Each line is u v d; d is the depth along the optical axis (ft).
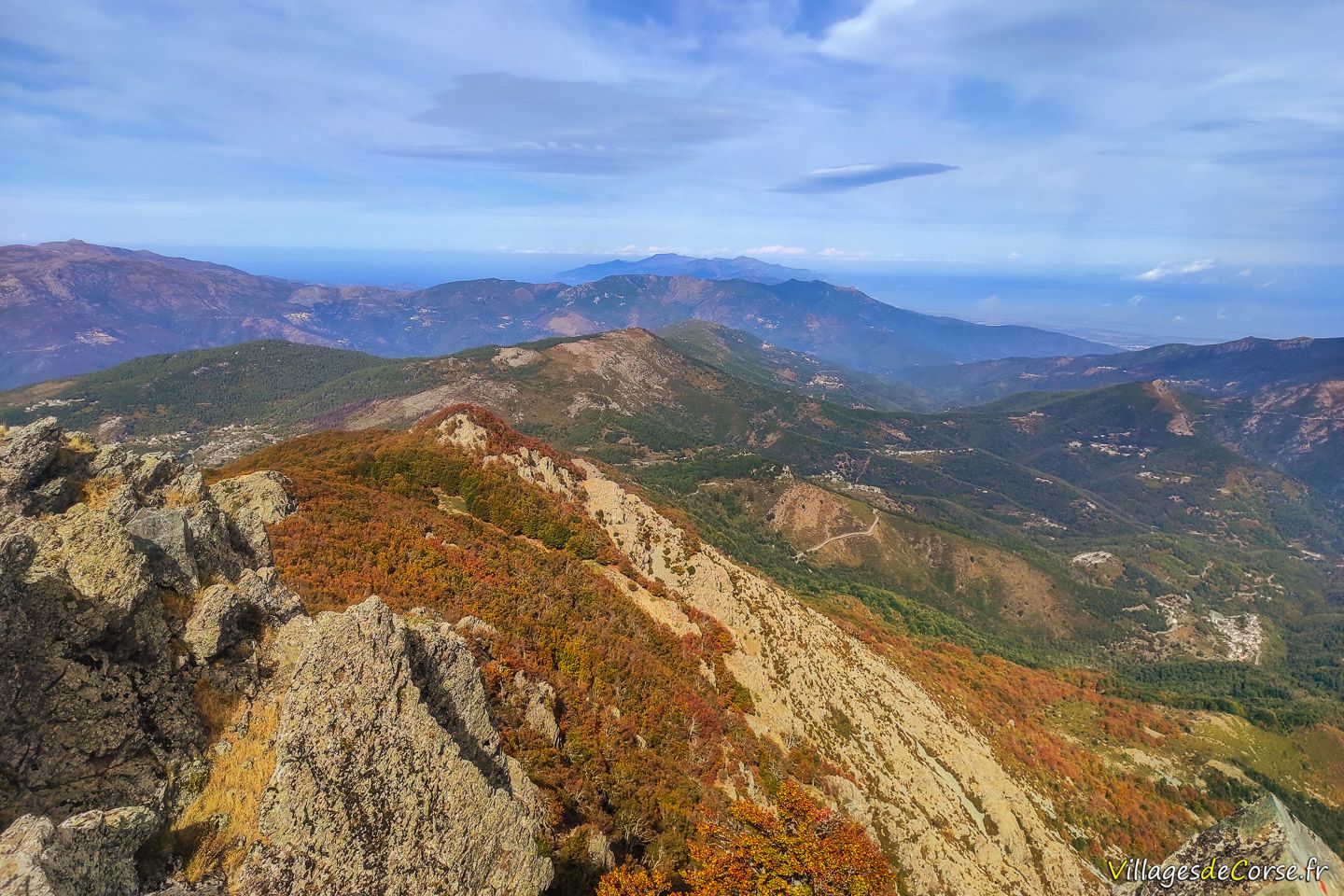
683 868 103.04
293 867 50.65
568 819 93.30
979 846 213.46
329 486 188.75
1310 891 52.80
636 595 227.61
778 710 208.13
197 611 61.77
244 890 48.08
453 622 131.54
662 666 179.22
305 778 54.19
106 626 53.42
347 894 52.24
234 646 63.98
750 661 224.33
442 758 62.18
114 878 41.81
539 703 118.52
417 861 56.75
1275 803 58.23
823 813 93.30
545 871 66.54
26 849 37.37
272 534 144.05
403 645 66.28
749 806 95.20
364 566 145.48
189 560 66.95
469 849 60.44
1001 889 198.59
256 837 50.90
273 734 57.98
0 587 47.26
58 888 37.32
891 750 230.07
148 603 57.00
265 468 232.12
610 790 111.45
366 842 54.60
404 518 182.19
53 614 50.26
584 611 184.65
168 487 81.82
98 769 48.19
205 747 55.11
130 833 44.21
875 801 191.01
